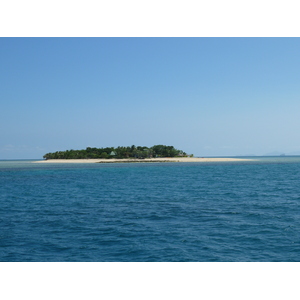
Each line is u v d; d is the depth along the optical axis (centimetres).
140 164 16450
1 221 2367
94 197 3731
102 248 1658
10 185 5384
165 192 4128
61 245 1717
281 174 7625
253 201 3259
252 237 1833
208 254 1539
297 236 1847
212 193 3966
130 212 2686
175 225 2161
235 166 13188
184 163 17738
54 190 4531
